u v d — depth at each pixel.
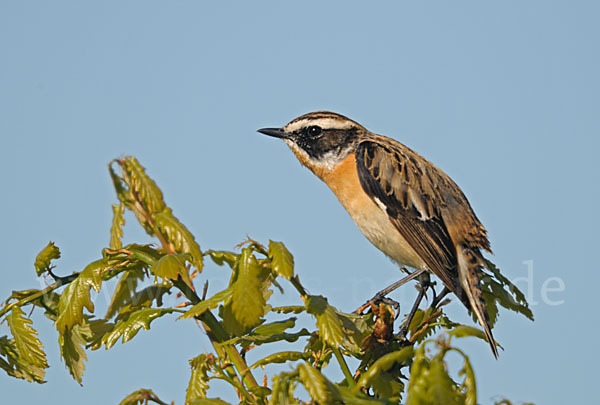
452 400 5.31
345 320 7.82
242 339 7.66
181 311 7.77
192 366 7.52
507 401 5.53
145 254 8.11
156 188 9.49
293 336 7.77
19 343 7.74
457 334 5.50
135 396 7.04
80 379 8.03
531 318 10.36
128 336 7.53
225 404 6.77
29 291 8.21
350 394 5.75
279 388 5.77
